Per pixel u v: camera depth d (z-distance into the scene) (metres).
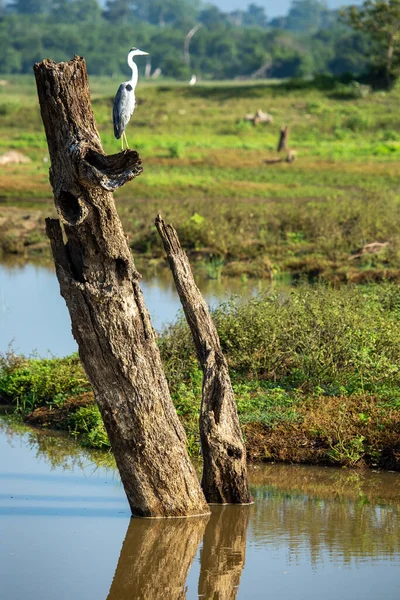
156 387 13.27
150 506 13.70
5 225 45.91
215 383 14.12
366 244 36.72
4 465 16.81
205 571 12.18
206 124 93.50
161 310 29.17
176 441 13.58
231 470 14.31
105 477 16.27
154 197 54.03
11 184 58.25
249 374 20.11
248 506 14.43
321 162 69.31
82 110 12.30
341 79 115.38
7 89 166.38
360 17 112.81
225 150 76.44
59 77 12.14
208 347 14.11
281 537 13.27
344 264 35.22
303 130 89.88
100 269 12.88
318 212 43.06
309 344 19.92
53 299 32.19
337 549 12.80
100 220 12.56
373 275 32.41
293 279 34.88
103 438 17.75
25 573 12.06
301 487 15.44
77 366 21.64
